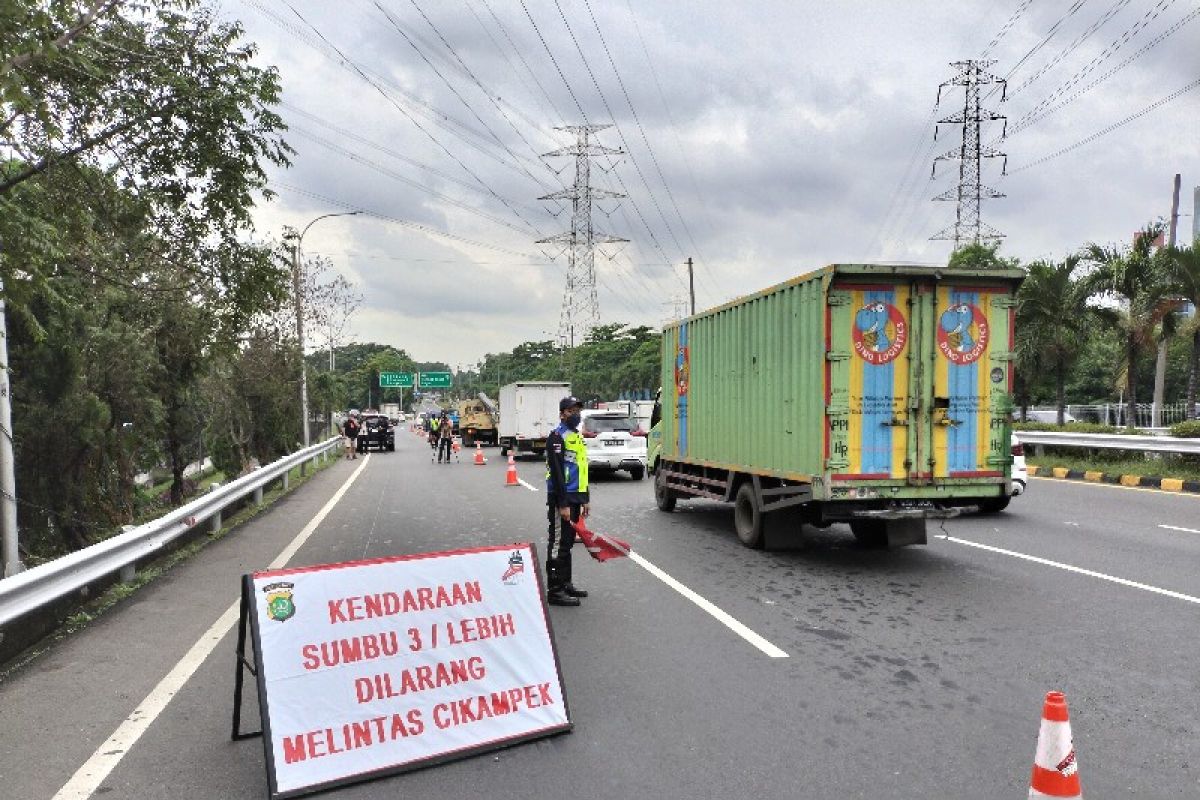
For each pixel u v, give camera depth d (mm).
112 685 5223
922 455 8453
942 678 5250
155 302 12664
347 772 3887
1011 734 4359
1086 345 23953
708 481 11648
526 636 4547
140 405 14391
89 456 13531
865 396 8320
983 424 8609
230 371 22406
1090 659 5578
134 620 6738
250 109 8516
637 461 19266
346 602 4125
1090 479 17266
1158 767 3965
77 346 12516
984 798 3672
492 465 26688
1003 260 32188
